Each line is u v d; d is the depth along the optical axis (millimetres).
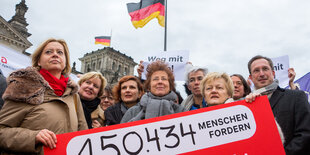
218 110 2533
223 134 2434
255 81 3252
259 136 2398
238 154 2355
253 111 2498
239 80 4090
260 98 2533
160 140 2422
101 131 2420
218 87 2818
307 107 2617
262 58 3301
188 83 4145
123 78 4051
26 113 2240
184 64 4949
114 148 2379
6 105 2238
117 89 4082
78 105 3012
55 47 2709
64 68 2943
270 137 2383
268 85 3115
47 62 2611
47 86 2416
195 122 2494
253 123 2453
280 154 2312
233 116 2496
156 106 2957
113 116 3758
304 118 2559
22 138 2039
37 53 2709
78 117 2953
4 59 5602
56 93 2537
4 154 2141
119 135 2430
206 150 2377
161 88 3193
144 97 3229
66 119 2479
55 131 2297
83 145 2340
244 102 2543
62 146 2266
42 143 2164
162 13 10320
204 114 2520
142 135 2441
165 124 2488
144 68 5113
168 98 3145
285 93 2914
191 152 2377
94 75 3852
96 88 3861
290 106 2744
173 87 3377
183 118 2512
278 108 2832
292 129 2654
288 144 2506
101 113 4168
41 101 2291
